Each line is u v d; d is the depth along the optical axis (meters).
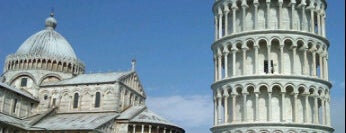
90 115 98.00
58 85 104.25
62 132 88.00
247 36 61.12
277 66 60.22
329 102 61.41
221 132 60.34
